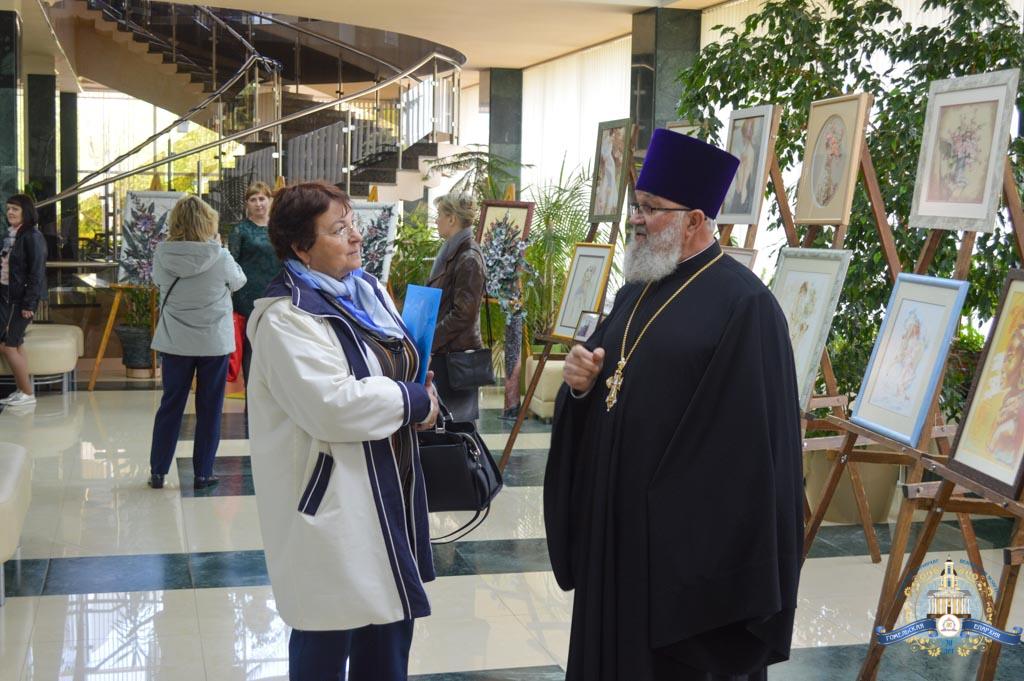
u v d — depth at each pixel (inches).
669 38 386.9
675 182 98.2
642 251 100.3
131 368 374.0
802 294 171.6
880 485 200.5
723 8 372.8
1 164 357.4
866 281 204.1
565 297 234.2
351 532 93.8
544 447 268.4
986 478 119.6
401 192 470.0
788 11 222.2
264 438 97.1
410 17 421.4
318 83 541.0
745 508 93.0
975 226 135.8
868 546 183.8
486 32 451.8
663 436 97.0
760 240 329.4
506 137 561.9
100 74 510.9
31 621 148.6
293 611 94.3
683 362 97.0
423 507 104.0
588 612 99.3
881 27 294.2
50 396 331.9
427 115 475.5
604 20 414.3
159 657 137.3
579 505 105.3
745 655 97.6
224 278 211.5
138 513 202.5
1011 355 122.7
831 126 173.2
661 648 97.6
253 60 462.6
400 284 372.8
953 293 138.1
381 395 94.0
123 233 348.2
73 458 247.6
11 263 303.9
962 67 203.3
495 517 204.7
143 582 165.0
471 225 206.8
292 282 97.0
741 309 95.8
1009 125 131.8
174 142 508.7
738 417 93.8
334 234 98.5
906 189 193.5
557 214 357.4
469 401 204.8
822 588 167.2
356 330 98.8
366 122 474.6
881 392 148.3
